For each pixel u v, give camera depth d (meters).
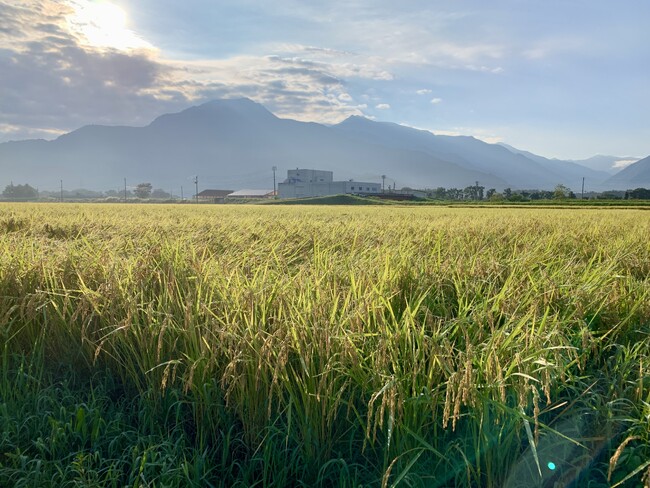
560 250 7.57
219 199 165.12
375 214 22.08
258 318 3.48
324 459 2.96
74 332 4.04
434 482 2.73
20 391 3.69
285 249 7.14
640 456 2.75
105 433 3.23
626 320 3.97
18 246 5.72
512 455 2.80
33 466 2.99
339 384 3.08
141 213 21.22
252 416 3.12
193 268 4.58
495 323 3.78
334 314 3.39
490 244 7.90
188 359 3.31
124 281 4.32
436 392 2.73
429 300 4.20
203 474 2.91
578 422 2.97
